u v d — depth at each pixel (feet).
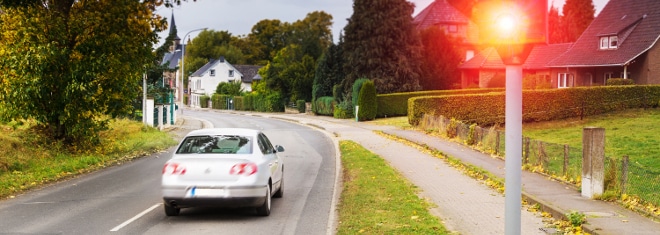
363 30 188.96
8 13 66.85
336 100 195.83
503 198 43.60
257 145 40.14
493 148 73.92
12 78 66.95
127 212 40.32
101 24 70.28
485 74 206.39
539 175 54.44
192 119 196.65
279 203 44.42
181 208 42.06
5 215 38.88
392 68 186.29
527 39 16.56
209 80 390.01
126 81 74.90
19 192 48.83
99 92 73.56
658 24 156.66
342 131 131.13
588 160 41.78
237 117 216.95
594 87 130.72
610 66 160.25
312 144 102.47
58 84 69.41
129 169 65.72
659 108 136.56
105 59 69.92
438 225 32.94
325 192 49.90
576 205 38.63
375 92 170.09
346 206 40.40
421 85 196.34
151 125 126.72
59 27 68.08
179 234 33.65
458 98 129.90
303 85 236.43
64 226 35.40
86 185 53.26
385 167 62.59
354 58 190.08
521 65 16.84
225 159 37.22
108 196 47.14
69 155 70.44
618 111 133.28
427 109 130.00
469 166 61.36
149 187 52.13
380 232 31.27
